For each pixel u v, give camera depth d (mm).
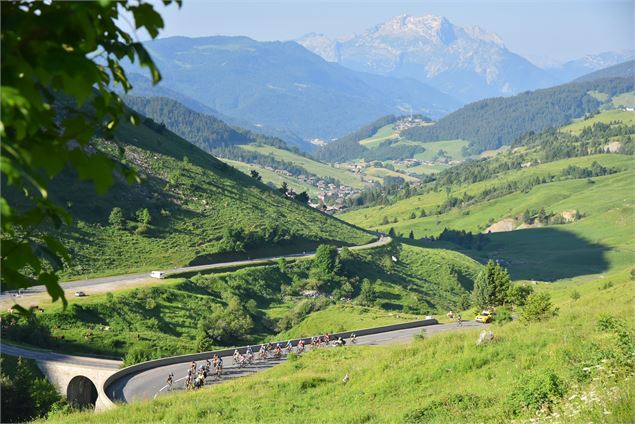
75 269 123938
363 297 150375
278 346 78500
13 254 4418
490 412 21828
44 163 4109
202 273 136250
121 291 111312
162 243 148500
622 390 14781
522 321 50688
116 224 147250
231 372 67438
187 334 104625
